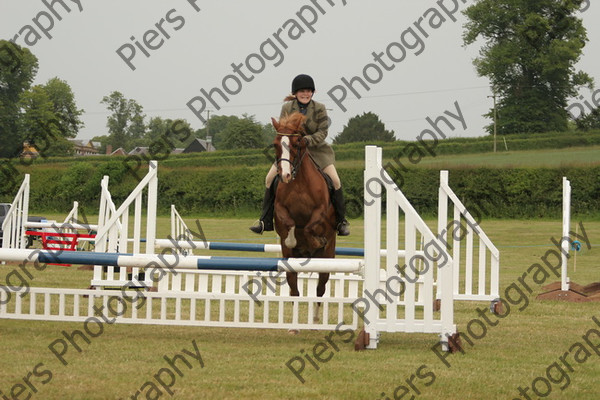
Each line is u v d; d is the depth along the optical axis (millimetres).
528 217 40125
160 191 46969
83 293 7574
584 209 39875
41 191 46812
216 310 9805
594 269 18703
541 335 8109
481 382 5688
